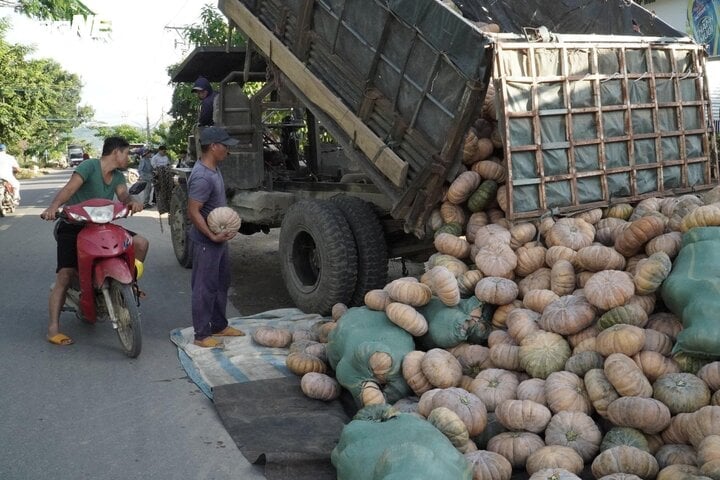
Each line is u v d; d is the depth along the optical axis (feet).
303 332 21.89
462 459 12.39
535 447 13.89
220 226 20.98
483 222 20.11
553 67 19.74
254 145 31.35
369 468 12.39
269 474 14.37
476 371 17.07
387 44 21.01
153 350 22.21
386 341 17.11
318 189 29.22
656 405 13.23
